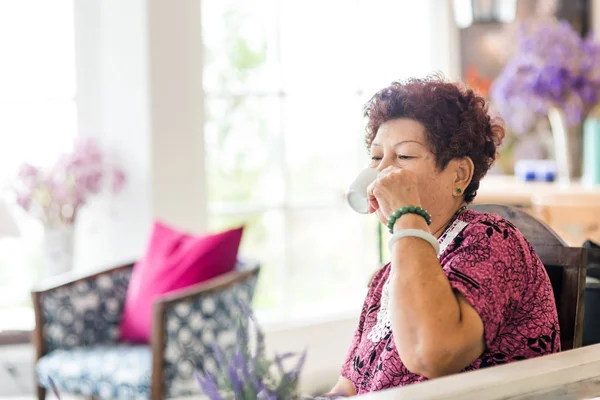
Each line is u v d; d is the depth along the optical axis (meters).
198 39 4.01
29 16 4.09
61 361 3.20
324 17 4.65
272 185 4.56
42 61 4.12
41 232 4.15
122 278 3.52
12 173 4.09
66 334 3.35
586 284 1.88
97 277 3.45
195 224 4.04
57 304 3.34
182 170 3.99
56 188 3.79
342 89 4.72
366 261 4.84
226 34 4.38
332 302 4.75
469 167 1.54
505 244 1.44
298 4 4.57
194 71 4.00
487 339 1.37
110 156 4.02
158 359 3.03
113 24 4.02
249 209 4.48
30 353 3.96
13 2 4.07
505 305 1.41
